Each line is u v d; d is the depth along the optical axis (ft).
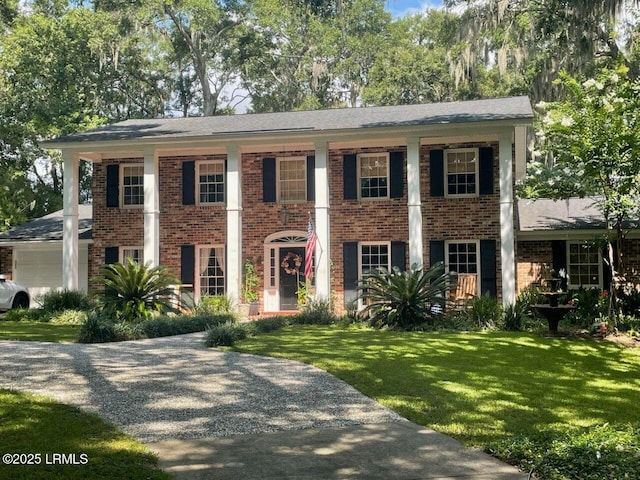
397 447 19.79
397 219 65.98
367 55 132.16
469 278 61.72
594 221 65.05
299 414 23.71
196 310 59.47
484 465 18.17
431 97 122.11
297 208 68.28
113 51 102.68
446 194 65.21
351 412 24.08
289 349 38.19
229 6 126.31
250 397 26.17
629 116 47.44
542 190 53.47
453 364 34.01
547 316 47.39
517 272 65.77
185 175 70.28
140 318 50.47
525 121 55.62
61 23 99.81
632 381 31.48
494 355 37.37
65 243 63.82
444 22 102.17
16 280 75.87
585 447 18.76
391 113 67.72
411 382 29.07
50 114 94.94
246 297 67.31
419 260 58.29
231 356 35.88
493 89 115.44
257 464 18.06
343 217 67.31
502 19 88.48
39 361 33.37
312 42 125.39
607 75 49.16
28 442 18.99
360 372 30.91
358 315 55.11
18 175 99.50
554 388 29.01
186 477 16.94
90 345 40.19
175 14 118.11
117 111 118.21
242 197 69.26
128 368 31.89
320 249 60.23
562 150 51.31
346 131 59.41
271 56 130.41
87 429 20.77
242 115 76.79
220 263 69.51
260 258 68.74
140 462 17.84
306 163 68.28
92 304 60.23
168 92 126.72
